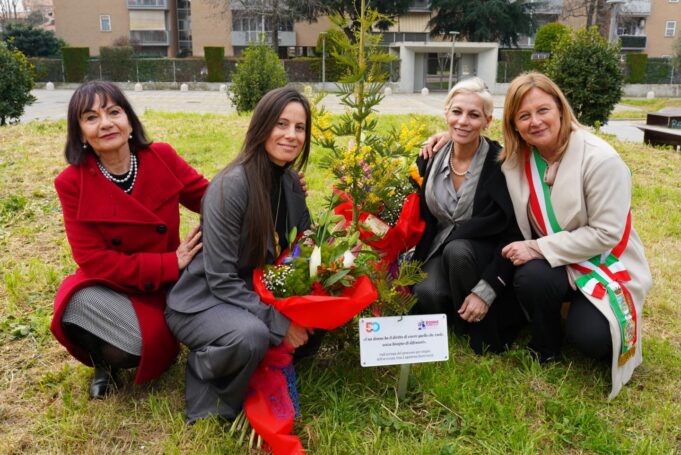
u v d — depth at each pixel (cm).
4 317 339
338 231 280
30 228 474
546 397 276
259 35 1243
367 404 270
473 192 313
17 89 1084
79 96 253
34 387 280
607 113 1028
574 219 285
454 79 3491
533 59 3444
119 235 268
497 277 300
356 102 287
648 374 299
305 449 241
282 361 251
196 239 272
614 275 283
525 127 283
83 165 263
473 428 256
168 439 243
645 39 4650
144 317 262
